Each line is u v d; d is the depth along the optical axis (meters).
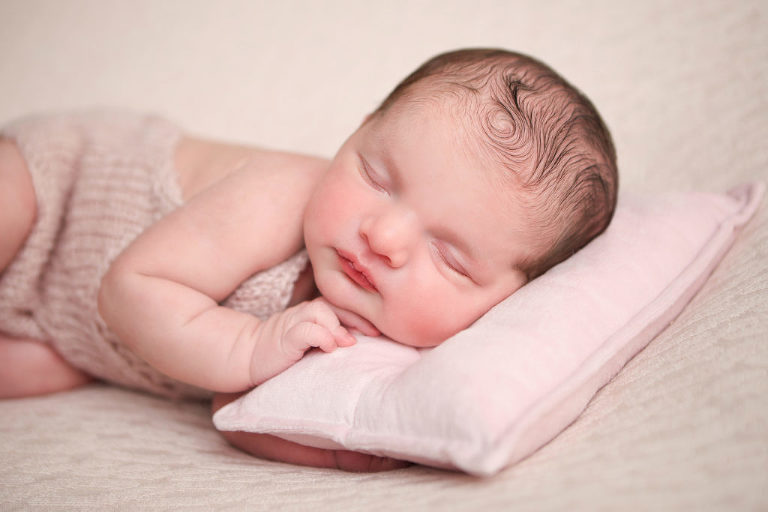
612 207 1.17
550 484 0.74
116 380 1.43
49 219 1.35
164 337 1.10
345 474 0.97
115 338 1.29
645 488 0.69
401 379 0.90
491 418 0.78
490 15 2.06
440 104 1.05
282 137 1.96
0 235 1.30
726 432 0.75
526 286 1.07
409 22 2.14
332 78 2.07
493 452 0.75
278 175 1.19
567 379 0.88
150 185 1.31
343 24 2.20
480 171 1.00
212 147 1.39
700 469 0.71
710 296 1.09
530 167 1.03
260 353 1.07
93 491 0.94
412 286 1.02
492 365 0.84
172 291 1.12
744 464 0.70
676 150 1.55
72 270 1.34
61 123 1.42
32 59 2.22
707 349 0.92
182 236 1.14
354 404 0.93
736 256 1.17
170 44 2.25
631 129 1.64
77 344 1.38
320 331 1.02
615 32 1.89
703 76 1.67
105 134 1.42
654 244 1.13
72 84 2.15
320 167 1.24
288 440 1.03
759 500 0.64
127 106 2.09
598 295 1.01
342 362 1.00
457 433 0.79
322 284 1.08
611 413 0.89
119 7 2.36
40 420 1.21
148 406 1.35
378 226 0.99
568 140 1.08
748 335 0.91
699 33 1.77
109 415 1.26
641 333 1.03
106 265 1.28
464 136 1.02
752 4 1.76
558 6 2.01
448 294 1.04
